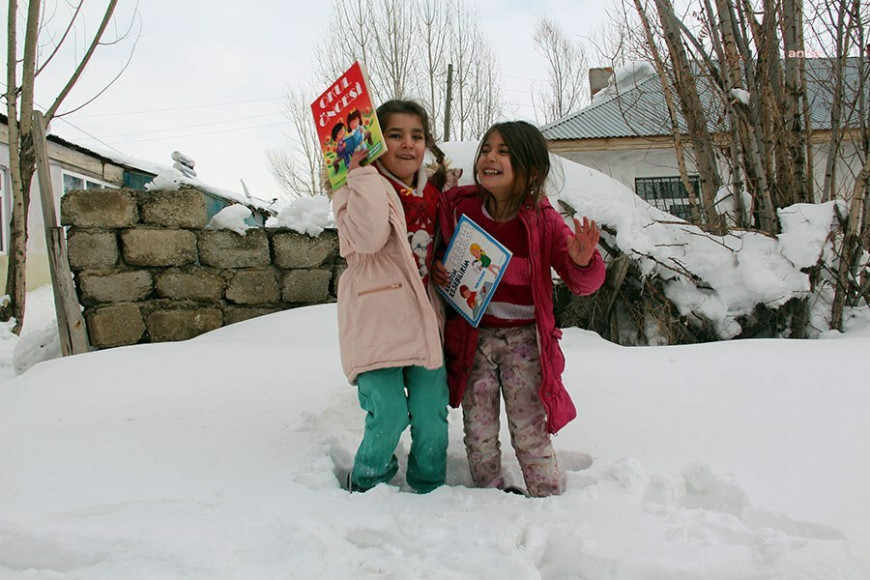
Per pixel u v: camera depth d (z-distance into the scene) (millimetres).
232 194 11992
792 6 5395
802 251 4777
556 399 2232
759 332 4977
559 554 1786
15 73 7402
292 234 5711
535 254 2268
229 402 3020
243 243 5590
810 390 2885
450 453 2650
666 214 5418
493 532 1830
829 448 2318
